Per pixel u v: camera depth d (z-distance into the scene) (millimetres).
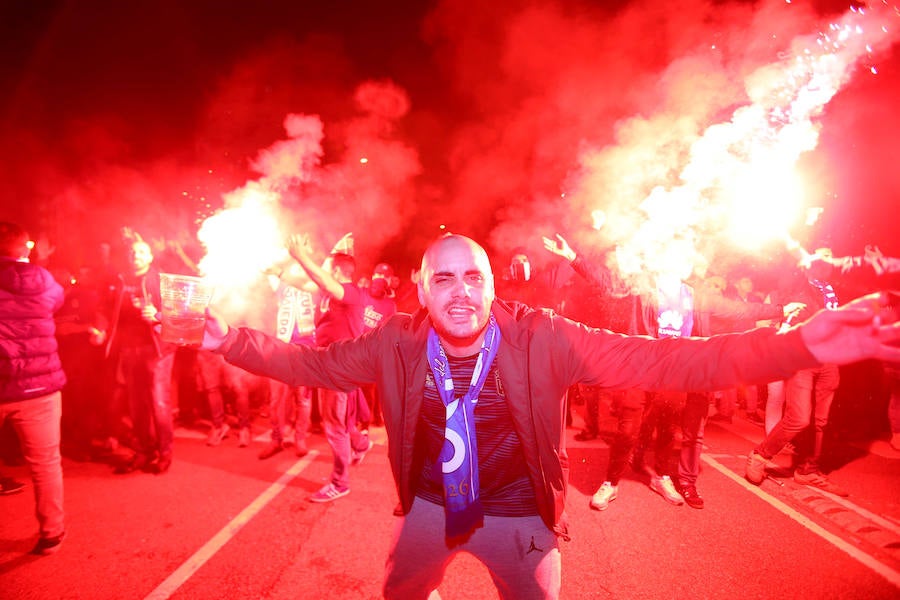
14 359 3273
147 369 5020
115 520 4051
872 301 1360
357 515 4188
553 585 1997
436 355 1959
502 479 2025
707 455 5844
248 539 3781
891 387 6070
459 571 3398
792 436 4723
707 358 1607
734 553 3646
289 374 2078
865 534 3885
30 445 3436
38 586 3178
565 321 1896
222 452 5762
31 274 3338
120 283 5000
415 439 2045
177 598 3084
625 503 4473
